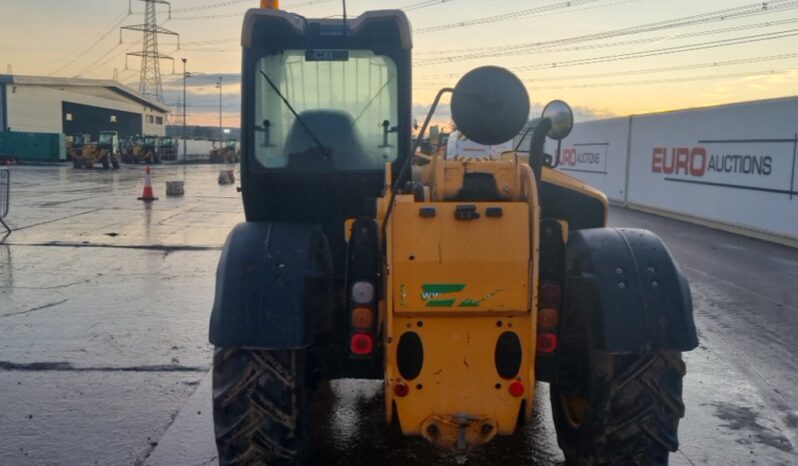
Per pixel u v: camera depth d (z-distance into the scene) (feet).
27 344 23.31
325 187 14.70
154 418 17.56
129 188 90.33
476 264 11.19
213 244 44.19
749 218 53.47
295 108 14.52
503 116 12.07
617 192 79.41
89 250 41.45
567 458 14.70
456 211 11.23
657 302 11.80
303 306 11.71
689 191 62.95
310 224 13.48
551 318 11.80
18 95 188.96
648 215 69.77
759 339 25.59
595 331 11.90
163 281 33.32
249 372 11.94
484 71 12.05
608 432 12.14
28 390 19.26
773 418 18.34
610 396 12.05
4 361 21.56
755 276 37.55
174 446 16.03
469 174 12.14
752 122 53.16
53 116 203.10
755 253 45.62
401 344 11.48
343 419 17.79
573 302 12.59
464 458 15.67
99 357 22.08
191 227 52.08
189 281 33.37
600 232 12.96
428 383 11.50
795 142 48.16
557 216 15.93
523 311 11.35
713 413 18.62
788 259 43.34
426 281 11.19
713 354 23.72
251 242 12.40
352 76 14.52
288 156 14.57
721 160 57.57
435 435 11.53
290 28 13.94
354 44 14.44
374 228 11.77
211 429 16.94
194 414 17.83
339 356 12.99
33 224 52.21
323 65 14.47
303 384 12.27
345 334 12.83
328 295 12.61
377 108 14.57
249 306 11.68
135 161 181.98
